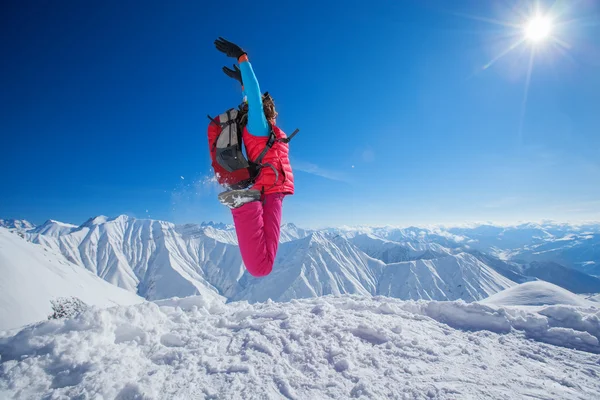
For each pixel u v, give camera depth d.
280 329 4.60
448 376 3.36
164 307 5.89
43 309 28.77
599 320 4.63
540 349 4.12
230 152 2.67
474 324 4.97
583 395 3.09
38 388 3.15
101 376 3.22
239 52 2.69
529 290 10.47
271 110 3.01
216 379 3.34
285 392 3.12
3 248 35.66
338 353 3.85
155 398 2.96
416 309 5.64
